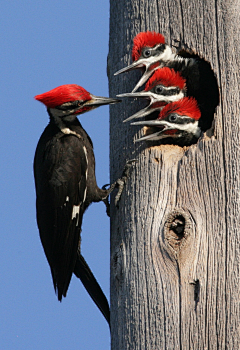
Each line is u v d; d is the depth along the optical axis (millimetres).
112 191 9883
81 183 10875
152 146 10164
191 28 9656
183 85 10445
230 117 8977
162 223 8727
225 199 8609
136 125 9773
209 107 10977
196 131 10391
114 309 9023
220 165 8789
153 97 10086
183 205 8766
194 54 9602
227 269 8266
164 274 8430
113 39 10586
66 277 10617
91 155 11164
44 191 10859
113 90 10469
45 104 10820
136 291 8594
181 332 8133
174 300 8266
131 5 10258
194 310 8164
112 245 9445
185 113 10258
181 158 9078
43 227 10953
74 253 10688
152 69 10250
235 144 8828
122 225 9242
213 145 8883
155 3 10000
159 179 9078
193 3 9680
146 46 9977
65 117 10867
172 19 9852
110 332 9164
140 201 9102
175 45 9852
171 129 10188
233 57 9234
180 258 8422
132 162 9453
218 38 9383
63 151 10797
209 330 8078
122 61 10281
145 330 8359
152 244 8680
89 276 10742
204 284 8242
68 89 10617
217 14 9461
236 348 7969
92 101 10617
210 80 10633
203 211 8633
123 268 8891
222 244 8391
